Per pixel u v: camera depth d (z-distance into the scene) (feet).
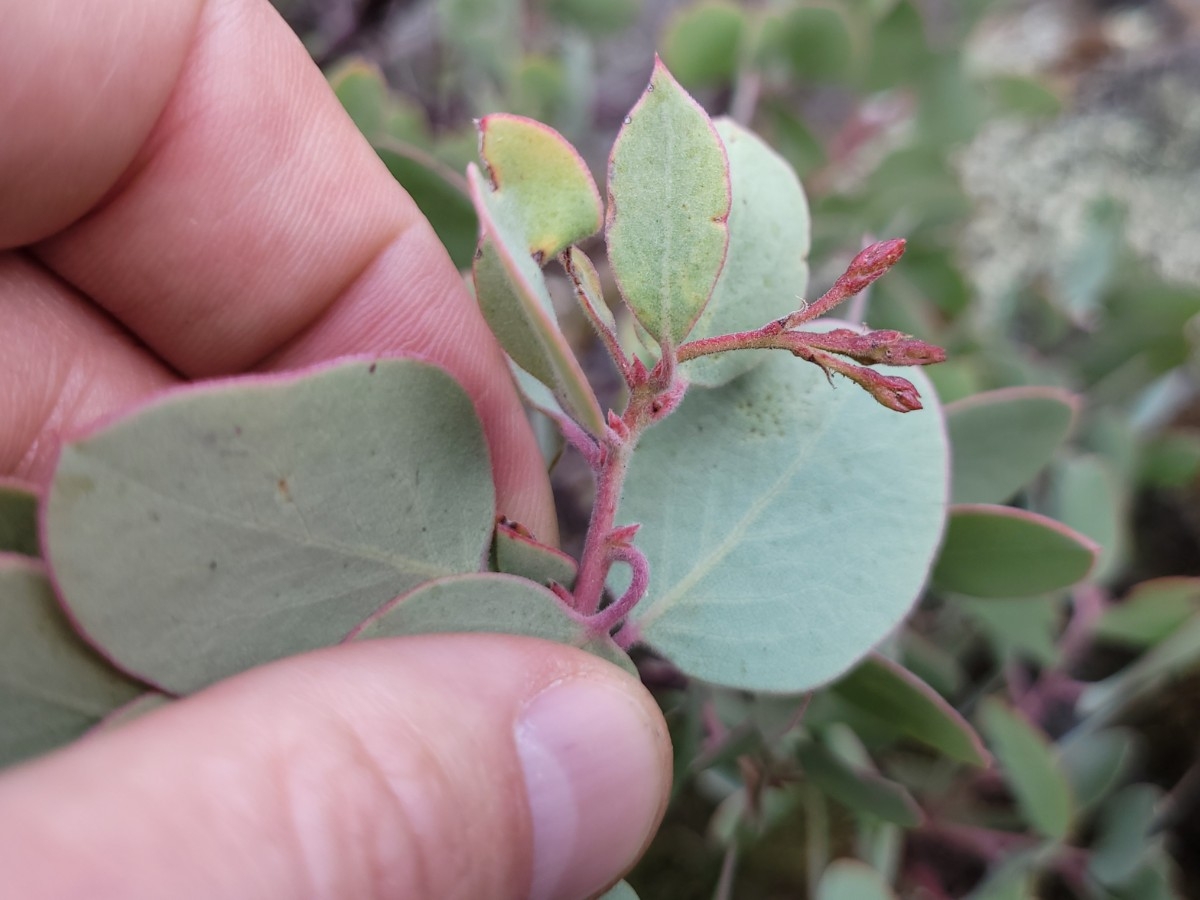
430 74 0.81
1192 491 0.70
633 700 0.29
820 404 0.31
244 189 0.42
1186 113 0.93
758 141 0.32
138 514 0.22
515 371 0.30
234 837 0.22
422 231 0.44
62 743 0.24
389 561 0.26
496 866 0.28
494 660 0.27
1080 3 1.06
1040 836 0.53
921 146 0.62
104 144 0.39
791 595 0.30
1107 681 0.58
